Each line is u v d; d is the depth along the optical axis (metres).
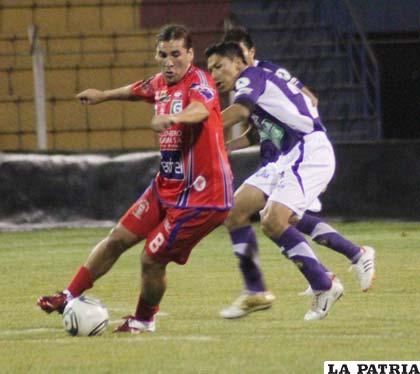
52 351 23.73
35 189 57.91
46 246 50.88
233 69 28.45
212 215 25.50
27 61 72.31
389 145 57.72
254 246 28.59
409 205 57.84
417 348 23.59
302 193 28.64
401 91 77.06
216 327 27.02
